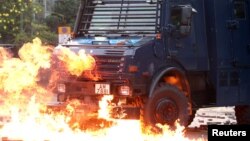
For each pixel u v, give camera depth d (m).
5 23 33.22
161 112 14.83
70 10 44.31
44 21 42.41
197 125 18.28
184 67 15.67
